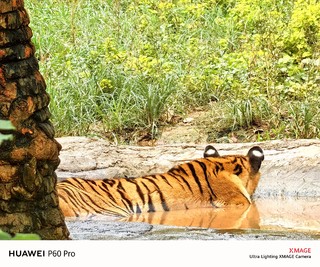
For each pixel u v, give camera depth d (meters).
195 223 11.48
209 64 18.16
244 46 18.20
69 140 14.13
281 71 17.67
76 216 12.06
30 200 7.26
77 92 16.86
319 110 16.19
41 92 7.34
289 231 10.43
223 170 13.26
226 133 16.23
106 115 16.58
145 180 12.88
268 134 15.76
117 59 17.83
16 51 7.19
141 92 16.91
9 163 7.13
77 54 18.39
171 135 16.27
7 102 7.13
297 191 13.66
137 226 10.33
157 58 18.03
